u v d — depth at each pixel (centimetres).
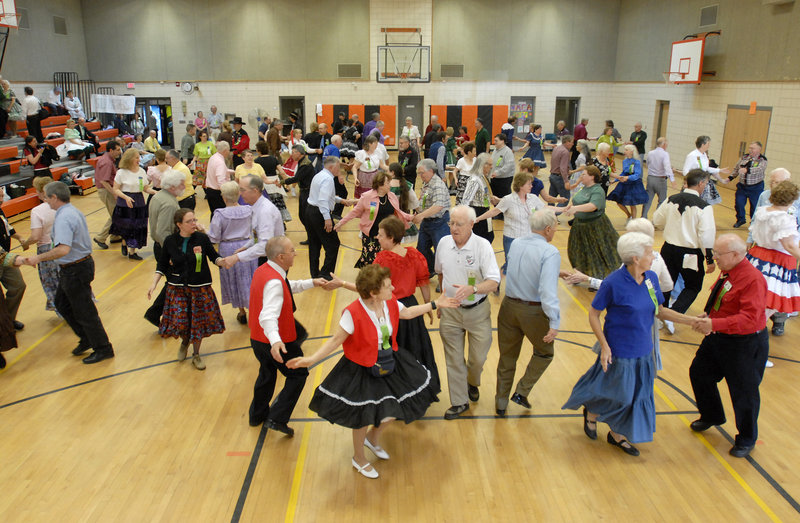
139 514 349
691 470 394
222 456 406
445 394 494
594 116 2233
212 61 2097
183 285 507
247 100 2136
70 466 394
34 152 1276
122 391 493
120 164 822
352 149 1375
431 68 2158
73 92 1841
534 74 2180
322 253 898
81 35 2016
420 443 423
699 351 417
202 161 1240
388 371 366
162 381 510
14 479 379
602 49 2169
